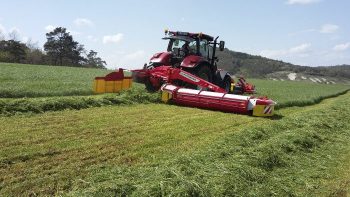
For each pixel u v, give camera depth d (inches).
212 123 444.1
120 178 232.2
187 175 244.1
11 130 337.7
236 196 235.5
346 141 434.9
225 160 290.2
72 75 999.0
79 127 368.8
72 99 484.1
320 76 5201.8
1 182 223.5
